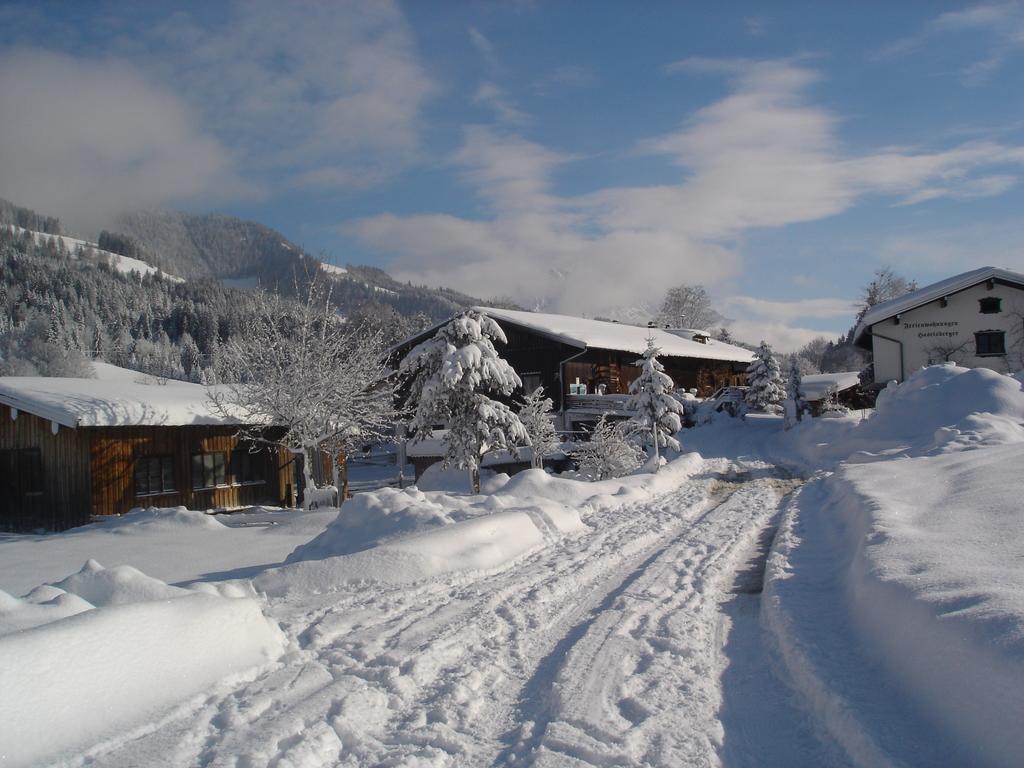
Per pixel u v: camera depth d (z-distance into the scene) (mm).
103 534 14961
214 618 4977
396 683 4727
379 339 22281
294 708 4297
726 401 39938
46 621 4926
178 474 21594
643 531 11039
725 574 8195
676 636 5809
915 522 8531
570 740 3961
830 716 4297
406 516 9945
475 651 5469
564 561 8766
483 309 38562
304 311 20375
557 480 15383
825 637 5609
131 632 4434
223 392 22578
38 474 20500
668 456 30328
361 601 6770
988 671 3871
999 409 22656
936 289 33875
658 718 4277
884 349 35125
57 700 3803
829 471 20828
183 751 3736
